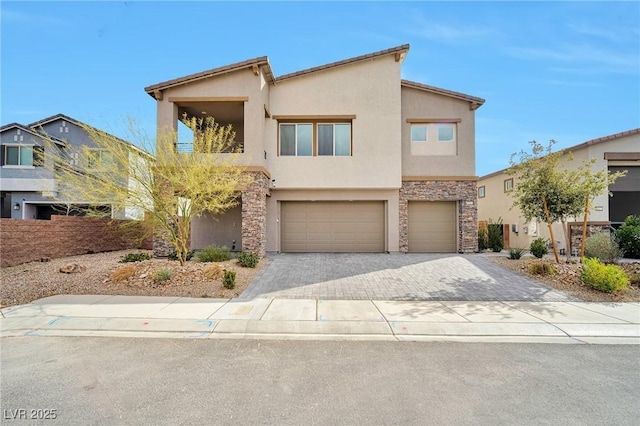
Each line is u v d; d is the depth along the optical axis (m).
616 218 17.05
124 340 5.46
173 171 10.13
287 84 15.14
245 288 8.81
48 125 20.16
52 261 12.52
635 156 15.00
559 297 8.14
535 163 10.76
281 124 15.30
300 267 11.58
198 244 16.53
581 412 3.40
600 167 15.05
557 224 16.47
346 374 4.27
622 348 5.25
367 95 15.09
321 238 15.67
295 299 7.88
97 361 4.62
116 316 6.50
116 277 9.02
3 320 6.27
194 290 8.47
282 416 3.29
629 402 3.61
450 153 15.90
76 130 20.14
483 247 16.75
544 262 11.24
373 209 15.74
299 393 3.76
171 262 10.82
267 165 14.96
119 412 3.36
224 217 17.12
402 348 5.20
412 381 4.08
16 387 3.86
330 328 6.04
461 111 15.89
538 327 6.14
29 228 12.17
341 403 3.55
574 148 15.74
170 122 13.62
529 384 4.02
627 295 8.25
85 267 10.69
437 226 16.05
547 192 10.62
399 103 15.09
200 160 10.47
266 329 6.01
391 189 15.42
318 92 15.13
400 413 3.36
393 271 11.00
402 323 6.28
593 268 8.78
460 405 3.52
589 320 6.50
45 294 8.02
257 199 13.20
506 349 5.18
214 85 13.62
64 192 11.18
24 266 11.40
